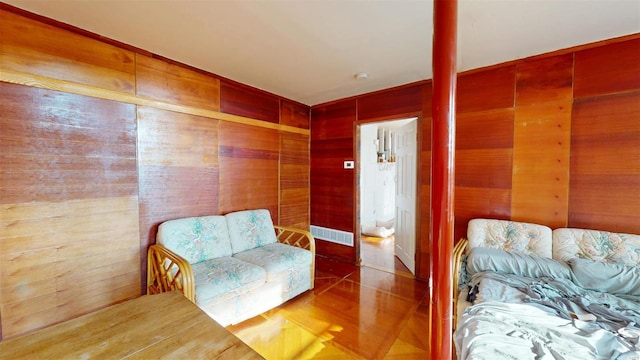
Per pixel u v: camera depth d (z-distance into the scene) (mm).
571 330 1316
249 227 2967
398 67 2635
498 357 1146
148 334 1043
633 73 1985
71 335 1026
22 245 1756
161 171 2461
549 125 2305
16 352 923
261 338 2045
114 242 2164
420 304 2541
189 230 2492
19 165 1743
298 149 3932
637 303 1598
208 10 1723
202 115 2768
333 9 1704
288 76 2893
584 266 1848
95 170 2062
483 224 2459
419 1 1621
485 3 1617
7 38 1695
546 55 2293
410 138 3369
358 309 2457
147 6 1683
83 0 1620
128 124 2238
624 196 2029
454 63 814
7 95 1699
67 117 1928
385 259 3844
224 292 2055
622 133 2027
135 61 2266
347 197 3727
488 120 2572
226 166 3014
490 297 1653
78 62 1970
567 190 2238
